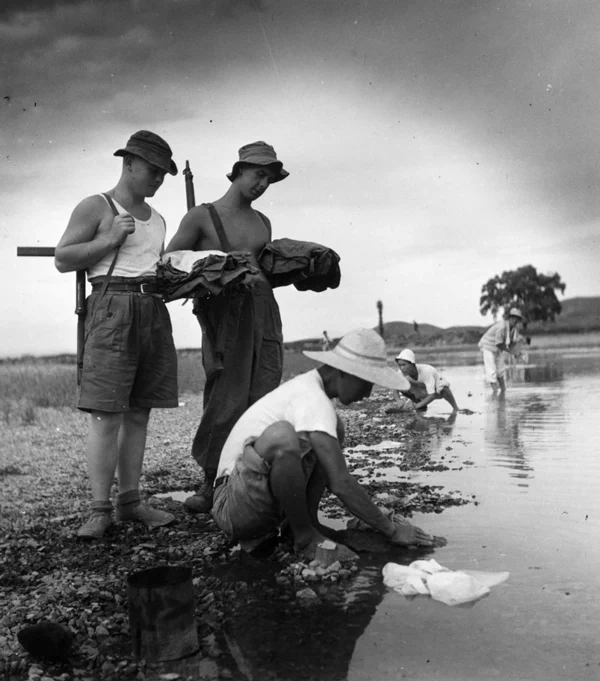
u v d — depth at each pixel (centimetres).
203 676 260
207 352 488
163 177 464
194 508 488
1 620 312
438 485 522
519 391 1234
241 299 485
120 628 304
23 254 444
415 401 1007
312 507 392
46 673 269
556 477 533
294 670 260
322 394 376
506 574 338
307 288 538
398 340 3847
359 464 619
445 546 382
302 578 346
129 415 465
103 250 437
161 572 296
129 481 466
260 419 378
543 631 279
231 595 330
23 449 754
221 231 500
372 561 365
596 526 408
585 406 962
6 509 513
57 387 1199
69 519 483
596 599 306
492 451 655
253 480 362
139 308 447
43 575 374
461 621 291
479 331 4053
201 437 488
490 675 248
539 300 4081
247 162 494
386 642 277
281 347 515
